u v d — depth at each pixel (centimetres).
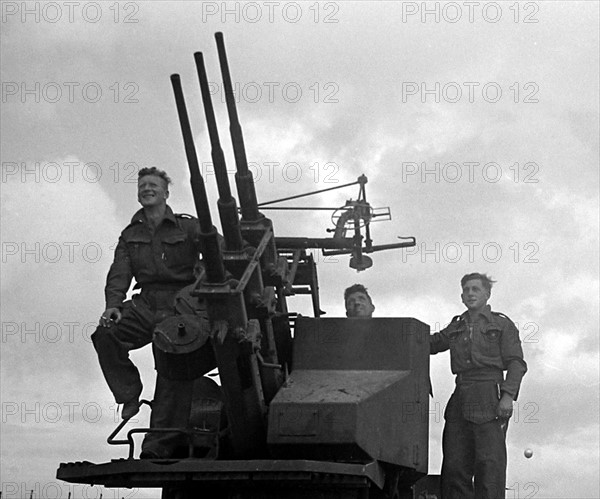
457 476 1149
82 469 1027
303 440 1014
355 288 1211
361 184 1277
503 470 1130
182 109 939
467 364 1152
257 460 996
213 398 1107
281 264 1116
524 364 1145
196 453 1077
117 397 1097
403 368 1102
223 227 1003
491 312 1169
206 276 983
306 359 1113
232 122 1034
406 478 1142
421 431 1095
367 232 1270
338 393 1044
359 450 1018
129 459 1016
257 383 1028
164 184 1141
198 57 948
